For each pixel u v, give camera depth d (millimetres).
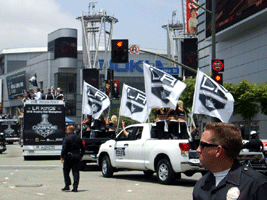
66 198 10164
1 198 10117
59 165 21359
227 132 2754
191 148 12359
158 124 13586
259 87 33062
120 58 20078
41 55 100375
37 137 25578
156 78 14117
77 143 11406
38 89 28000
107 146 15531
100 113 20359
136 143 14086
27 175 15984
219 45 48562
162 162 12953
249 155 13445
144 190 11648
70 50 95250
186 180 14492
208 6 46656
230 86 34656
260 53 39938
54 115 25906
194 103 14094
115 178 15195
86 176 16000
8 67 122812
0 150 33875
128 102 18672
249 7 37719
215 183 2775
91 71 83125
